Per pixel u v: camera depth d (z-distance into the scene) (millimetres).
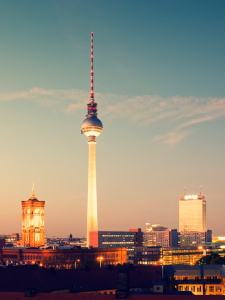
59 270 173875
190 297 98500
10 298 104312
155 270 188500
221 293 183125
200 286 184250
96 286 172875
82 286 170375
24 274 163125
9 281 156750
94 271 180250
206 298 97750
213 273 184875
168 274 187250
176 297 98375
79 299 101062
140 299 99312
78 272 176500
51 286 162500
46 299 102625
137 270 186125
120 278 111875
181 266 189375
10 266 169625
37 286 159500
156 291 127312
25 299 102938
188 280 185500
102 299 100688
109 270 183750
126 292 101062
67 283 168750
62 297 102188
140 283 179750
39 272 167250
